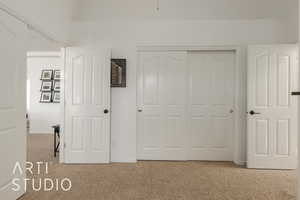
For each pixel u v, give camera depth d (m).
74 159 3.69
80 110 3.70
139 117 3.88
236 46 3.69
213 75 3.89
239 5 3.56
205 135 3.90
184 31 3.73
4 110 2.15
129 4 3.64
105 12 3.71
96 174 3.16
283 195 2.51
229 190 2.64
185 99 3.82
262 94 3.45
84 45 3.78
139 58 3.86
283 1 3.44
